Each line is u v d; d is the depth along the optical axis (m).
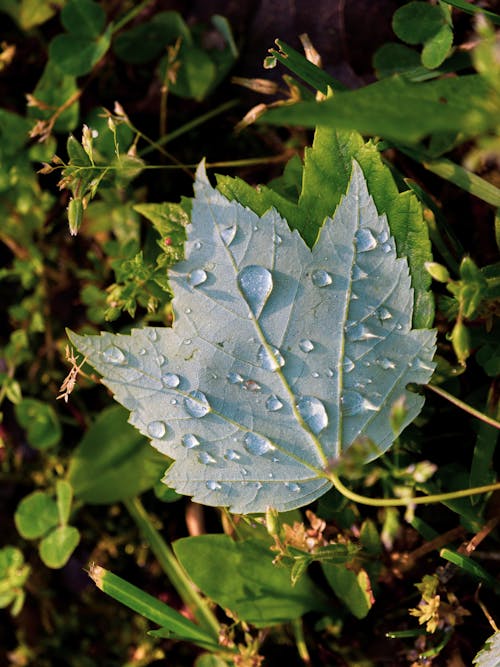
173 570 0.33
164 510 0.34
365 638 0.31
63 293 0.35
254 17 0.33
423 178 0.32
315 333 0.28
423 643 0.30
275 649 0.32
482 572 0.29
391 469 0.30
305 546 0.29
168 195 0.34
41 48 0.35
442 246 0.30
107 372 0.28
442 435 0.31
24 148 0.34
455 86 0.26
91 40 0.33
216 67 0.33
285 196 0.31
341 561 0.30
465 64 0.30
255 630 0.32
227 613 0.30
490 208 0.31
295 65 0.30
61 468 0.35
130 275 0.31
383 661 0.31
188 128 0.34
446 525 0.31
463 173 0.30
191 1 0.33
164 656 0.34
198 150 0.34
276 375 0.28
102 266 0.35
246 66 0.33
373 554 0.30
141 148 0.34
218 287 0.28
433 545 0.30
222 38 0.33
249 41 0.33
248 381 0.28
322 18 0.32
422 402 0.28
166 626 0.30
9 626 0.36
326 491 0.29
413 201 0.28
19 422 0.35
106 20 0.34
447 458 0.31
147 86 0.34
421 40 0.30
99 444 0.33
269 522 0.28
